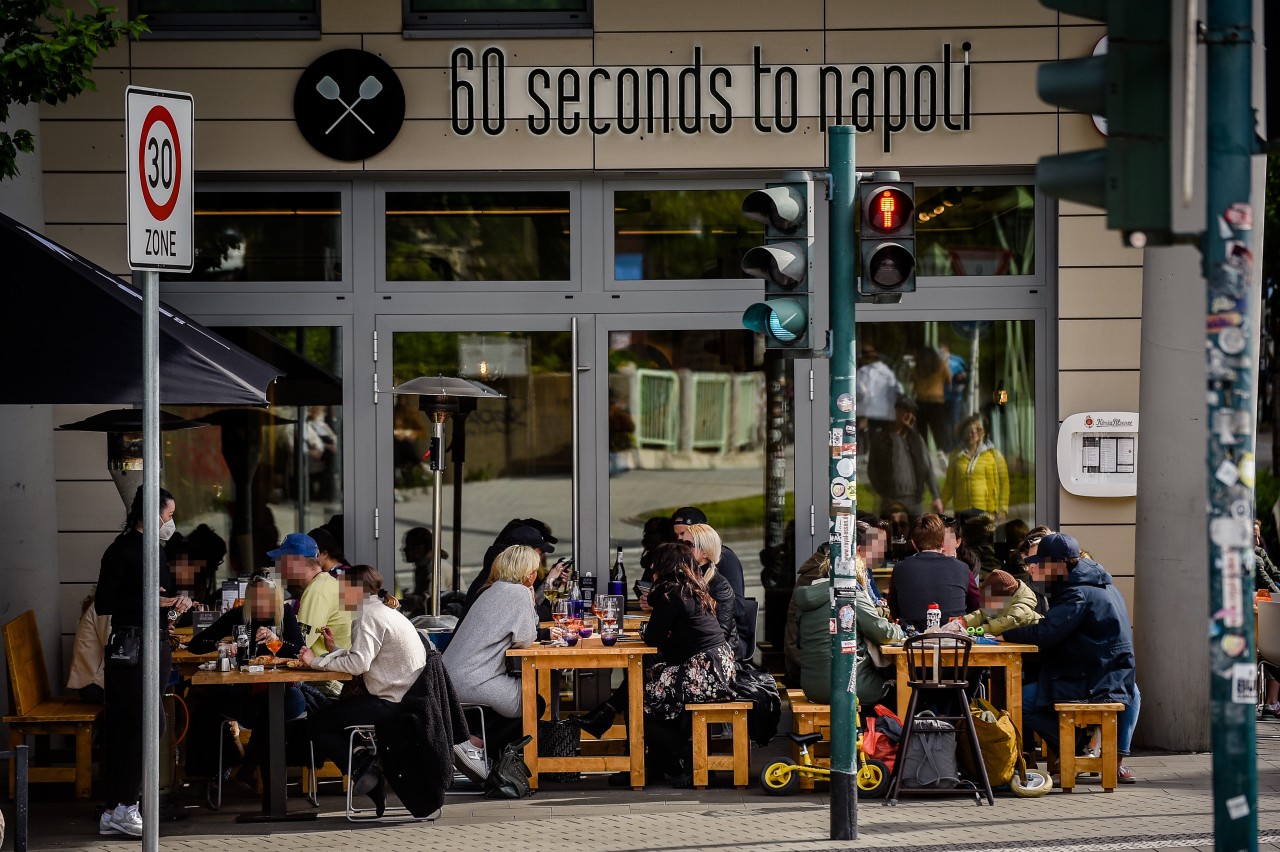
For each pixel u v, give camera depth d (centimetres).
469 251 3241
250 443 3234
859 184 2128
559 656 2614
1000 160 3175
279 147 3161
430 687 2378
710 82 3162
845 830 2183
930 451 3256
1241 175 1112
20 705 2630
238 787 2717
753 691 2647
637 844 2194
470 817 2417
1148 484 2916
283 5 3167
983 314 3247
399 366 3238
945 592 2672
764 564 3256
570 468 3253
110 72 3145
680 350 3247
